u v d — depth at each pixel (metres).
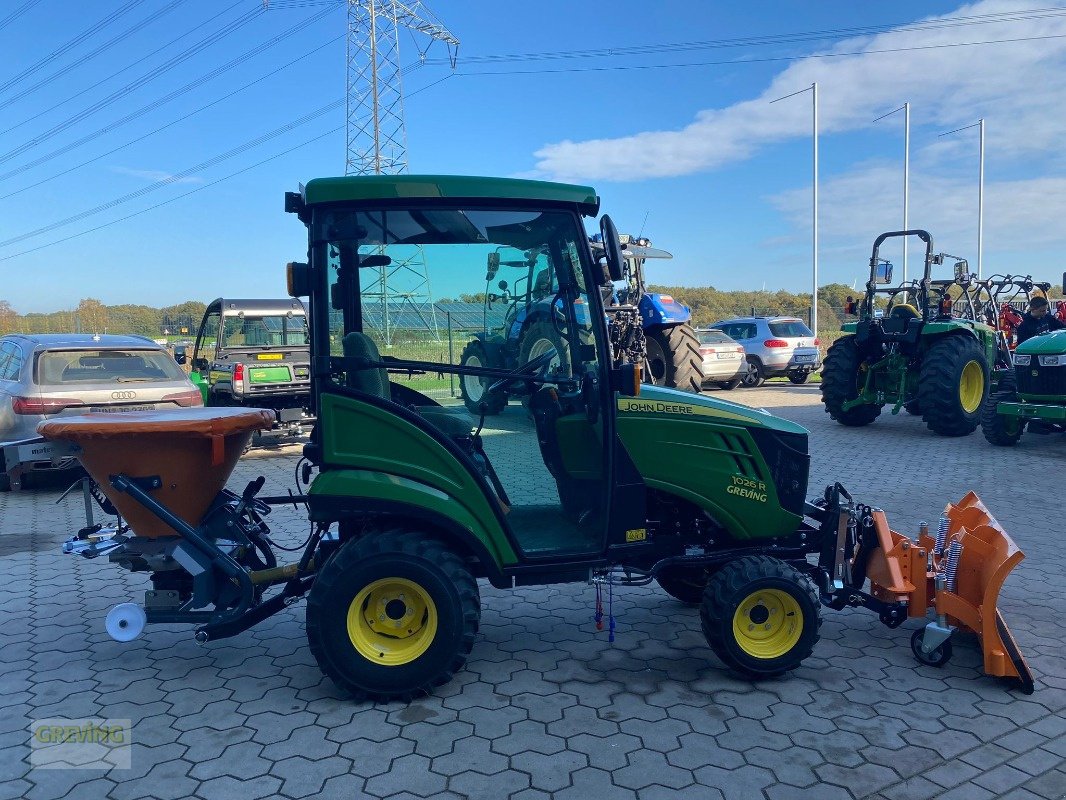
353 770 3.10
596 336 3.86
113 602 5.03
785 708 3.61
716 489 4.00
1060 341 9.15
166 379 8.68
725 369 17.31
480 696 3.73
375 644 3.66
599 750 3.25
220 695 3.74
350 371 3.67
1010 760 3.18
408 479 3.63
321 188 3.56
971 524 4.22
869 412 11.89
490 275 3.80
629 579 4.07
